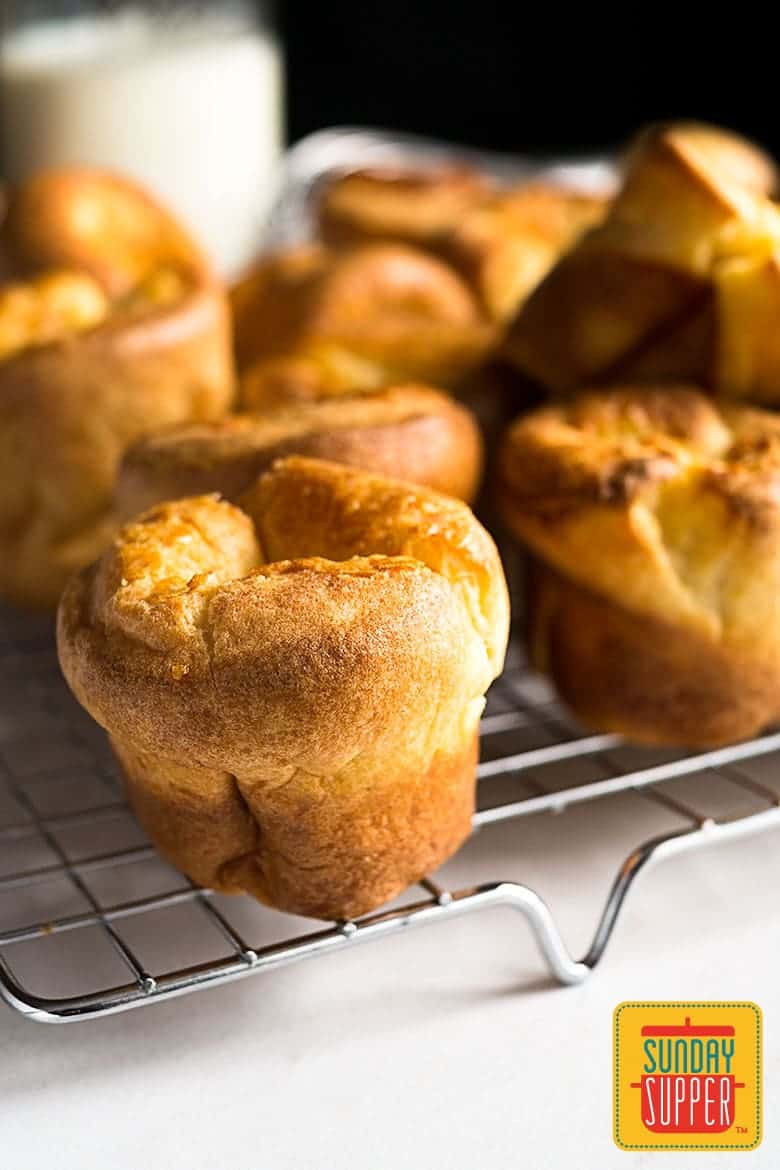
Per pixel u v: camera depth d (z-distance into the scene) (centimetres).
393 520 42
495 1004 43
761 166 69
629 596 46
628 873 43
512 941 44
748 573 46
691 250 50
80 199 60
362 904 42
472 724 42
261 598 40
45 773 49
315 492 43
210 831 42
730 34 106
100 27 88
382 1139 40
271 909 45
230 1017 43
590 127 114
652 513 46
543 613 49
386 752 41
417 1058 42
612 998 43
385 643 40
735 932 44
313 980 43
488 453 53
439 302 57
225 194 90
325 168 87
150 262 62
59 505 52
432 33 113
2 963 40
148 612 40
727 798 48
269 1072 41
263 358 56
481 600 42
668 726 48
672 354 51
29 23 86
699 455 48
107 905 45
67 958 44
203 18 89
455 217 68
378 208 68
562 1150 40
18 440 52
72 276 58
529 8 111
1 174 87
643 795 48
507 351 54
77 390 51
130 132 86
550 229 66
